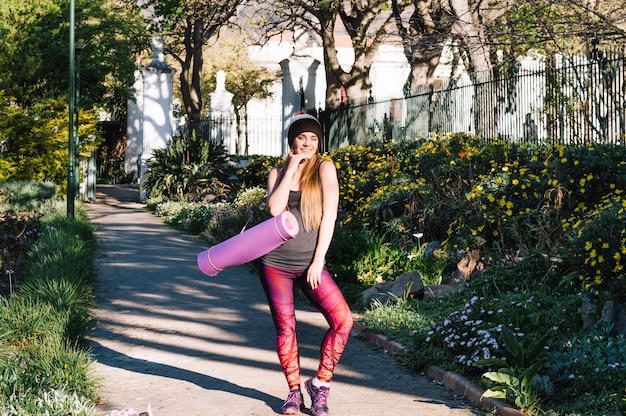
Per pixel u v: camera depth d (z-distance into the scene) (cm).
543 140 1414
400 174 1506
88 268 1237
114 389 648
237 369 721
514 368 642
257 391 646
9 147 2742
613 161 1069
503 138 1555
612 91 1252
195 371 712
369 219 1372
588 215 980
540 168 1244
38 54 3030
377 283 1064
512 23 1838
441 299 959
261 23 2839
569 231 1001
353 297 1030
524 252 1031
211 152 3027
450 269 1112
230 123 3847
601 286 807
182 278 1266
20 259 1288
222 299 1091
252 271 1343
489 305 787
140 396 628
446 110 1864
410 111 2047
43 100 2992
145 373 703
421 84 2295
